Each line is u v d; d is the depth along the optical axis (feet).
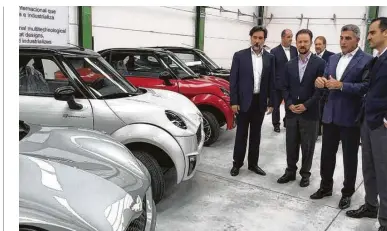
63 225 4.25
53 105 8.77
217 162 13.53
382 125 7.88
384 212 8.06
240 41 35.04
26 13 16.61
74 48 10.50
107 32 20.76
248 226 8.63
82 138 7.07
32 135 6.86
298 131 11.31
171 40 25.80
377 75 7.81
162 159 9.47
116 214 4.73
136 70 15.81
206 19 29.35
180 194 10.41
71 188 4.86
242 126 11.81
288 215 9.32
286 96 11.18
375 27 7.77
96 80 9.70
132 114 8.87
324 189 10.46
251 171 12.69
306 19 34.96
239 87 11.50
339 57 9.66
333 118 9.54
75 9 19.03
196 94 15.12
